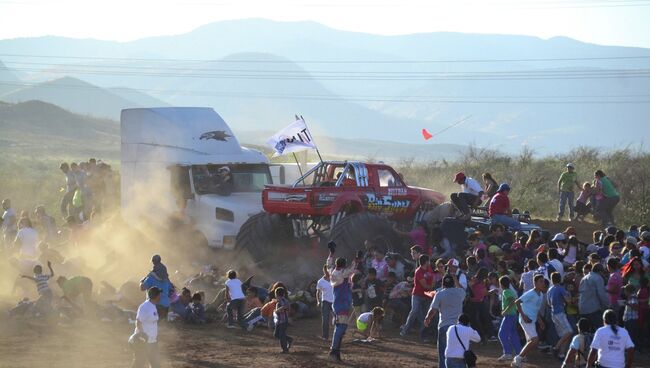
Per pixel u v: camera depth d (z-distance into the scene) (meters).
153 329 20.77
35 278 29.34
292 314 30.33
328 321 26.88
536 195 53.00
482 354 25.23
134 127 41.38
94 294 32.31
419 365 23.45
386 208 35.41
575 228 40.62
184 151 39.91
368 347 25.97
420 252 29.23
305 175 35.66
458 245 33.41
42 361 22.95
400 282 29.39
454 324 21.53
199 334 27.47
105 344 25.62
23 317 29.14
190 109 41.31
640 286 25.89
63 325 28.36
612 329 19.08
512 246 29.97
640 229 33.00
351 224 32.56
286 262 35.22
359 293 28.97
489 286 27.31
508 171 57.94
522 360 23.23
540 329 25.27
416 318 28.11
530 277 25.75
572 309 25.25
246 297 29.81
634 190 50.75
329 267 28.02
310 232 35.97
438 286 27.09
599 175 41.12
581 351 20.58
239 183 40.50
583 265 26.34
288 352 24.80
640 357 25.45
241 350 25.08
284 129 37.31
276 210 34.56
